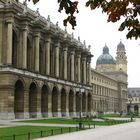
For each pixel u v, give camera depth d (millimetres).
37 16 98125
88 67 146500
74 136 40781
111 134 44688
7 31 82875
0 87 80062
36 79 93562
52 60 111625
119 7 8750
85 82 141125
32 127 55719
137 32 9164
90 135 42531
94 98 191000
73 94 123938
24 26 89438
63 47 119250
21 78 85000
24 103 86938
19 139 36406
